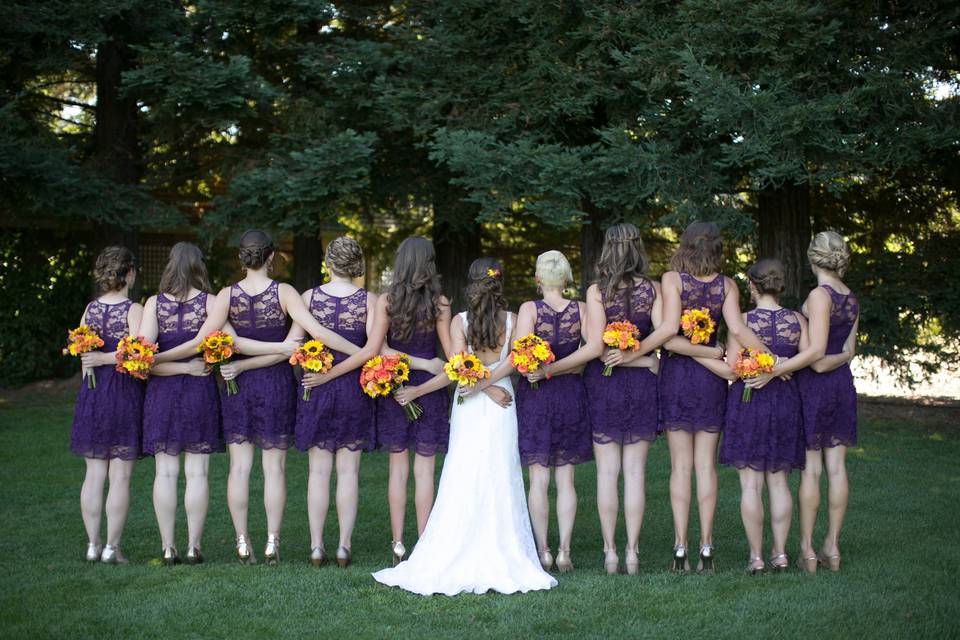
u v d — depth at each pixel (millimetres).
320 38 11164
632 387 4430
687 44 7770
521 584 4062
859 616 3650
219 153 11008
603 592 3998
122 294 4668
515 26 9812
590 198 8484
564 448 4453
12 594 3967
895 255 9633
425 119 9695
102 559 4602
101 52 11328
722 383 4469
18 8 9508
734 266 11766
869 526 5477
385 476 7254
